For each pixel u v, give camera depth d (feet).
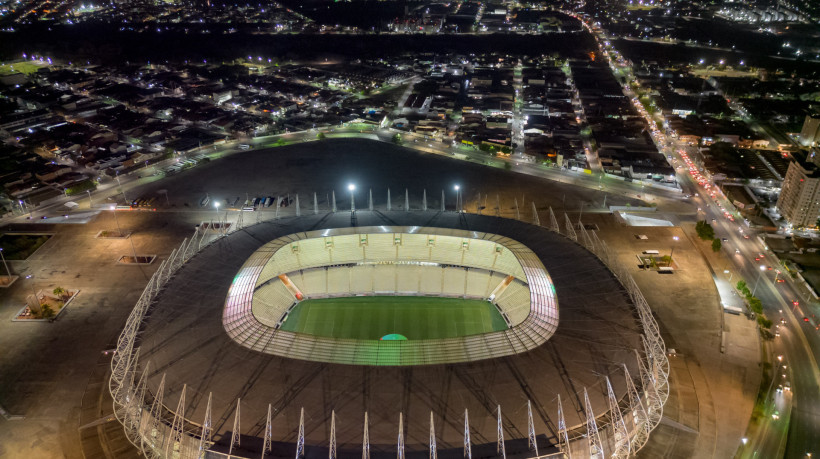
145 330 458.09
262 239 615.98
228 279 534.37
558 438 356.79
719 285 627.05
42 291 613.11
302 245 627.46
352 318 579.07
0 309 582.35
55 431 432.66
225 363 421.59
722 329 546.67
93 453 411.95
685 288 612.70
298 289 609.83
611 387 390.42
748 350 520.83
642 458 406.82
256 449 346.33
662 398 433.07
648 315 481.05
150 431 371.97
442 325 567.18
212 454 346.54
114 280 633.20
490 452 347.97
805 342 536.01
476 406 382.42
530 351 436.76
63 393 470.39
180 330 458.91
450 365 421.59
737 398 465.06
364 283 626.64
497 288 606.96
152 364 419.95
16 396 466.70
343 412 376.27
